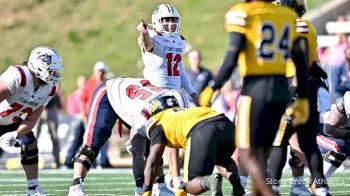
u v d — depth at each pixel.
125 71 72.19
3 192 27.88
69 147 42.91
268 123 18.12
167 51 24.70
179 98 21.83
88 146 24.11
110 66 73.19
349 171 35.16
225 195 25.28
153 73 24.67
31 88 22.97
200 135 19.59
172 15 24.69
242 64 18.19
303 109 19.11
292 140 23.02
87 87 41.19
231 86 42.97
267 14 18.16
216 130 19.64
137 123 22.17
